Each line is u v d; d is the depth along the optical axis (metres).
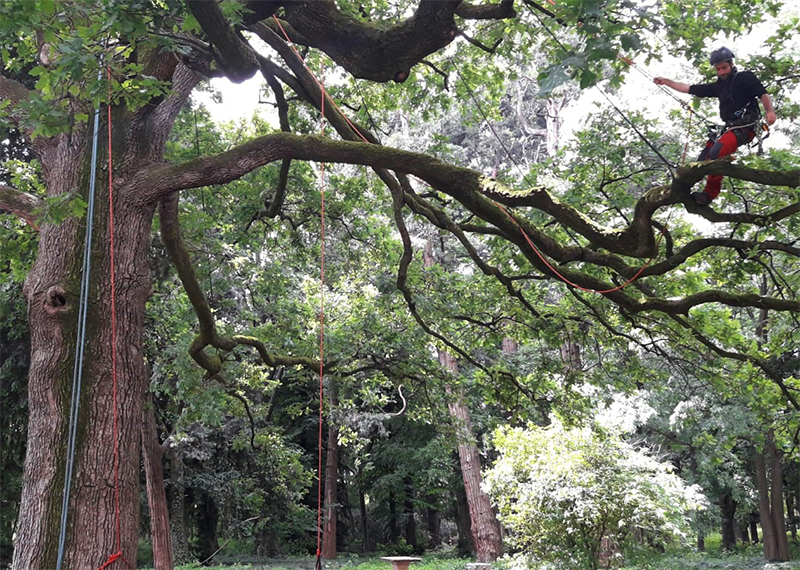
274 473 21.19
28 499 6.42
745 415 20.27
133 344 6.94
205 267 13.80
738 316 17.28
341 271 14.74
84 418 6.52
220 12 5.69
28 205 7.29
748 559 24.84
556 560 13.76
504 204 6.44
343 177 13.23
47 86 5.62
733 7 8.30
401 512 35.81
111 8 5.25
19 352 16.69
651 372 12.12
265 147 6.70
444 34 6.44
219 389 13.82
